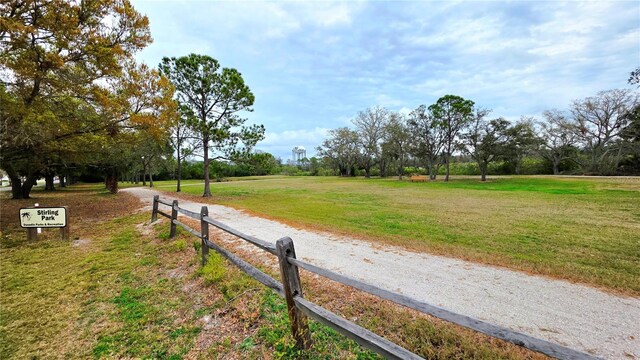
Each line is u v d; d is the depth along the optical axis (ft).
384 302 11.05
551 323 9.56
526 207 36.37
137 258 17.72
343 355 8.11
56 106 29.53
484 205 38.88
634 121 78.69
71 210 39.60
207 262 14.94
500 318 9.90
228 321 10.23
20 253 19.15
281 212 34.40
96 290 13.30
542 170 131.03
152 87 35.55
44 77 25.85
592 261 15.80
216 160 59.47
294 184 101.65
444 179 108.99
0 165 37.24
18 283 14.16
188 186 98.48
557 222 26.63
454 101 98.07
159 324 10.38
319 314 7.23
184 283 13.58
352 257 16.58
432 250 17.88
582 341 8.55
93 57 28.63
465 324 5.07
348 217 30.53
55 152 40.32
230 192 68.23
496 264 15.28
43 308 11.71
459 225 25.70
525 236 21.49
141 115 33.40
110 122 33.27
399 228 24.68
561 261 15.87
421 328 9.29
